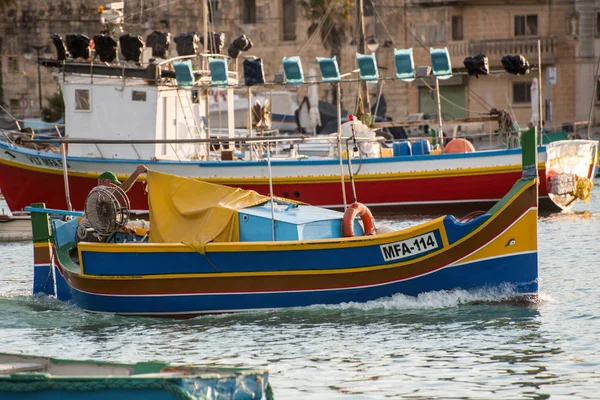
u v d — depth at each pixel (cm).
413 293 5703
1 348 5244
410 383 4466
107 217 6028
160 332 5519
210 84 10569
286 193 11038
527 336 5203
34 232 6506
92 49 11338
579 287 6469
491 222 5647
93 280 5931
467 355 4884
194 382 3331
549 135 13300
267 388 3462
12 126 19350
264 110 12025
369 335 5278
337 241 5622
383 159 11038
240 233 5794
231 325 5603
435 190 11069
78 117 10900
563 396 4250
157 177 5978
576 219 10506
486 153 10956
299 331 5400
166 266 5756
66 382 3447
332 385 4462
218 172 10894
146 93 10725
